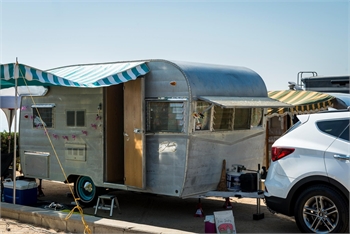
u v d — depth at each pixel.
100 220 7.01
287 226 7.30
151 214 8.23
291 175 6.55
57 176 9.30
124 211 8.48
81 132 8.84
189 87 7.42
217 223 6.48
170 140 7.62
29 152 9.83
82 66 9.59
